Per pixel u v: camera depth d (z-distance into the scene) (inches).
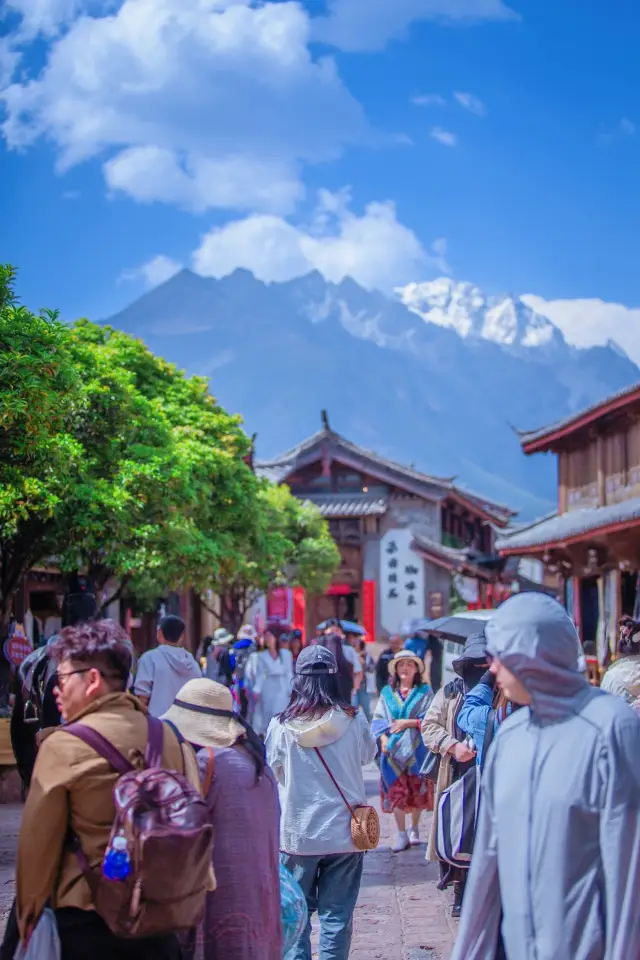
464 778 262.1
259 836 175.3
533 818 137.5
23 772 342.3
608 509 848.9
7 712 513.3
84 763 146.9
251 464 1403.8
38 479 531.2
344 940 227.1
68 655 155.7
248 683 590.9
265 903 173.9
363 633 803.4
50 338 478.3
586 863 135.3
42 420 475.2
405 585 1804.9
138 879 137.9
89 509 622.8
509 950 138.0
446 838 260.1
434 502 1815.9
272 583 1354.6
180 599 1421.0
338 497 1831.9
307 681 231.8
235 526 928.3
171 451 711.1
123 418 672.4
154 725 155.2
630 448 840.9
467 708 277.3
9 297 487.8
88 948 146.2
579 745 136.8
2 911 305.7
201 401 960.3
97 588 754.8
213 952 169.2
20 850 146.2
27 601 885.8
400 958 266.5
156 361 933.2
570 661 141.9
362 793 230.8
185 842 137.8
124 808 140.3
